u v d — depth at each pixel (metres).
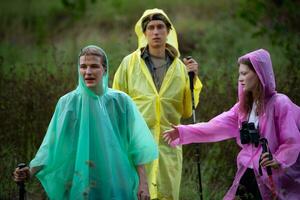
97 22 28.47
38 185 12.92
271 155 9.09
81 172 9.23
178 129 10.10
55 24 29.80
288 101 9.45
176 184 11.23
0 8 32.69
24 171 9.23
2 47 25.50
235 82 14.62
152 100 11.22
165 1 30.78
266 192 9.36
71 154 9.40
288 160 9.12
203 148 13.91
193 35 25.41
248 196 9.55
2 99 14.37
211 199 12.68
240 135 9.56
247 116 9.74
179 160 11.33
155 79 11.40
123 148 9.59
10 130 13.87
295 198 9.37
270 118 9.45
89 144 9.35
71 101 9.45
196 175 13.28
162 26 11.34
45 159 9.31
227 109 13.91
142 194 9.45
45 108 14.05
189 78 11.39
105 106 9.50
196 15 29.19
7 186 12.74
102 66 9.45
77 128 9.39
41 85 14.61
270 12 20.34
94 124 9.39
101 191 9.31
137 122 9.62
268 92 9.54
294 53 16.98
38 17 30.36
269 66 9.58
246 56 9.59
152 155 9.55
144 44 11.64
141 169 9.57
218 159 13.53
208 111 13.96
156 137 11.13
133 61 11.51
